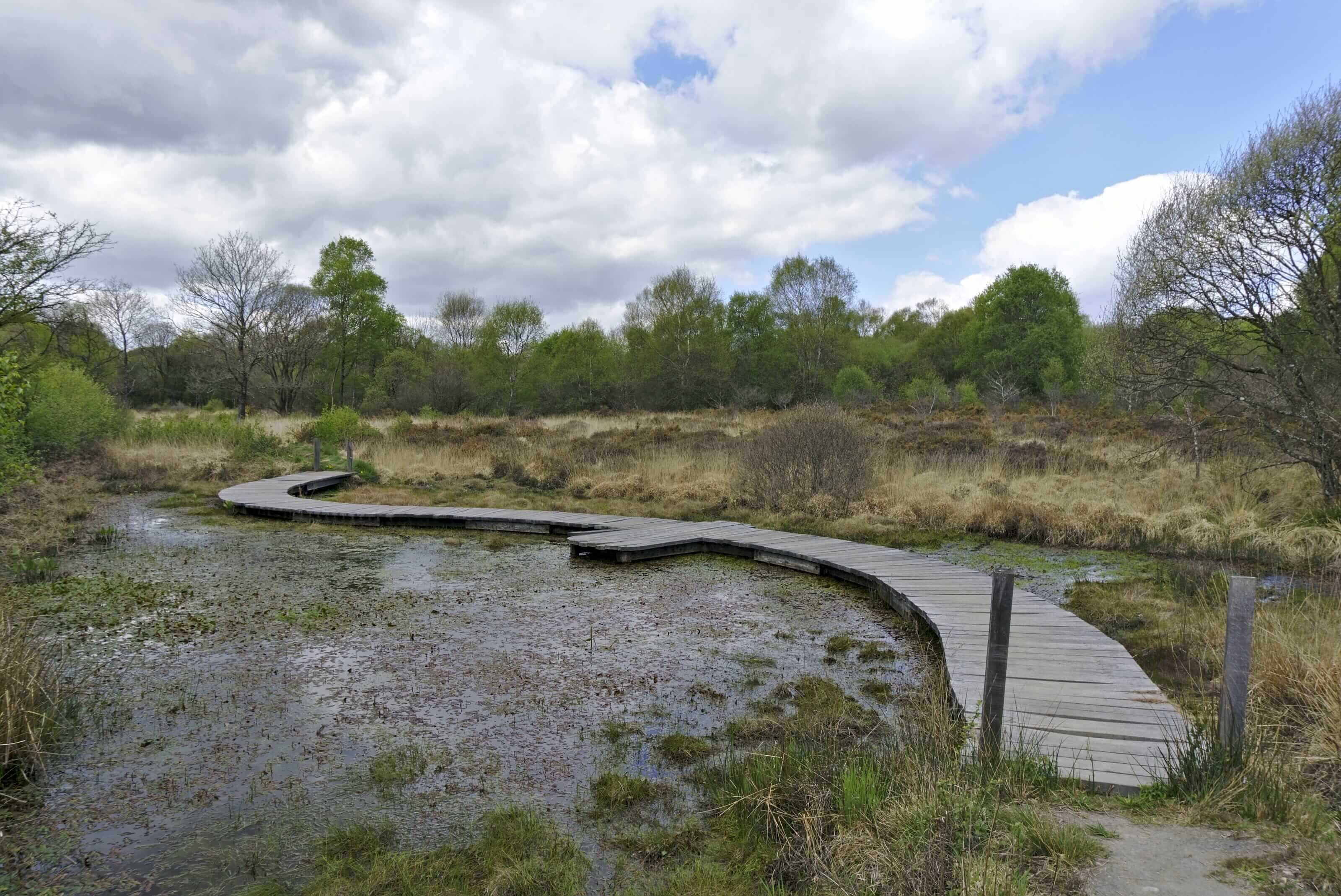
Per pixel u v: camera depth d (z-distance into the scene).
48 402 17.28
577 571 9.52
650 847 3.53
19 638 5.50
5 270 11.15
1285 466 11.34
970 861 2.89
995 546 10.77
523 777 4.24
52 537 11.22
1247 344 10.83
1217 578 8.34
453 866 3.40
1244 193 9.98
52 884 3.30
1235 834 3.12
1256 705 4.36
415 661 6.13
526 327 42.69
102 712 5.12
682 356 43.53
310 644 6.55
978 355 43.31
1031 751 3.94
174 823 3.78
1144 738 4.20
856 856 3.14
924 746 4.10
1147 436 17.72
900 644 6.62
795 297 46.00
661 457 17.66
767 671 5.91
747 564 9.99
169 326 45.62
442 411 41.12
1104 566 9.45
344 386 45.59
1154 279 11.10
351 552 10.69
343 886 3.26
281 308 36.28
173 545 11.09
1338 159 9.21
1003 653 3.79
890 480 14.48
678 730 4.84
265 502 14.12
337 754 4.51
